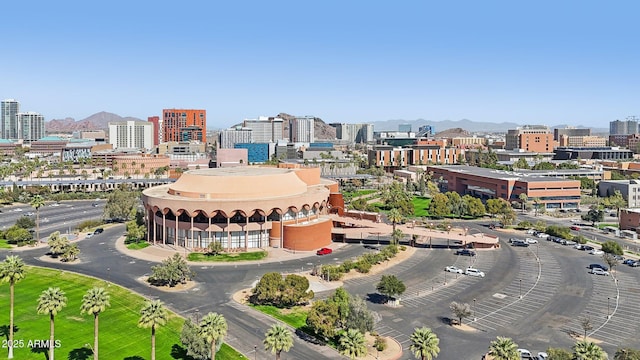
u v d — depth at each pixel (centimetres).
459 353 9562
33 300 12300
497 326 10925
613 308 12000
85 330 10531
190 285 13612
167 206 17512
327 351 9662
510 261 16412
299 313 11638
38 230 19588
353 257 16850
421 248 18250
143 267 15325
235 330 10556
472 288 13562
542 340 10175
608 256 15388
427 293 13150
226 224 17400
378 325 10969
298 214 18800
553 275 14762
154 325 8338
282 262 16112
